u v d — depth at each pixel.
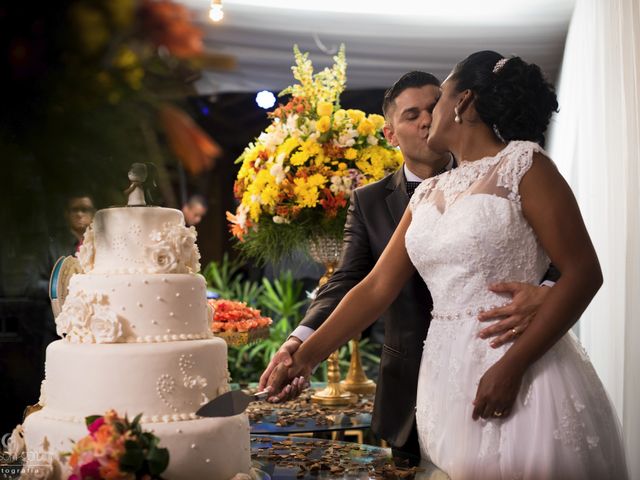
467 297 1.91
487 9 5.16
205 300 2.16
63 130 0.83
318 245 3.26
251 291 5.86
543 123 1.96
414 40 5.47
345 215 3.18
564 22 5.06
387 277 2.21
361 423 2.83
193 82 0.86
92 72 0.81
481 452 1.82
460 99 1.97
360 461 2.19
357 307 2.21
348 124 3.22
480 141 1.98
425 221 1.98
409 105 2.64
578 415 1.80
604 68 3.33
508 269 1.87
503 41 5.31
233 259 6.35
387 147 3.35
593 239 3.59
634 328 3.05
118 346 1.91
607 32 3.31
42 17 0.79
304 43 5.43
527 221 1.86
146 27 0.80
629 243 3.08
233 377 5.53
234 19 5.21
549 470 1.74
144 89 0.83
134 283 1.98
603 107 3.46
